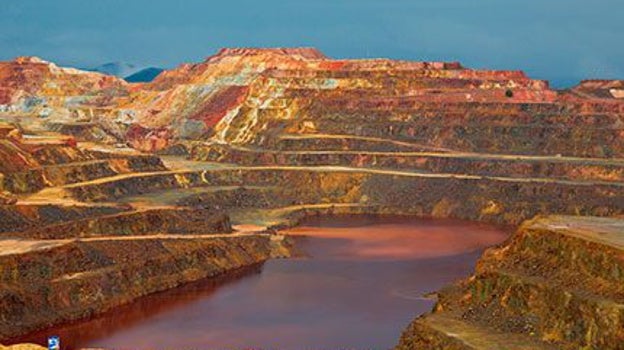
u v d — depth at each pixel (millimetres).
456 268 180750
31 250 150750
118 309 150125
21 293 139750
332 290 163625
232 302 155000
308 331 137375
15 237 164875
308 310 149875
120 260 163000
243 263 184375
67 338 133500
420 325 112188
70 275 151875
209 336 135125
